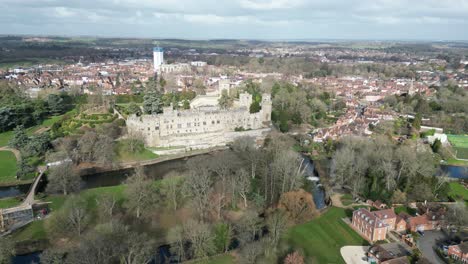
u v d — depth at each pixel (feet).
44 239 445.37
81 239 419.95
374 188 562.25
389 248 427.74
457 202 520.42
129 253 368.27
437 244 437.99
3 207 508.12
